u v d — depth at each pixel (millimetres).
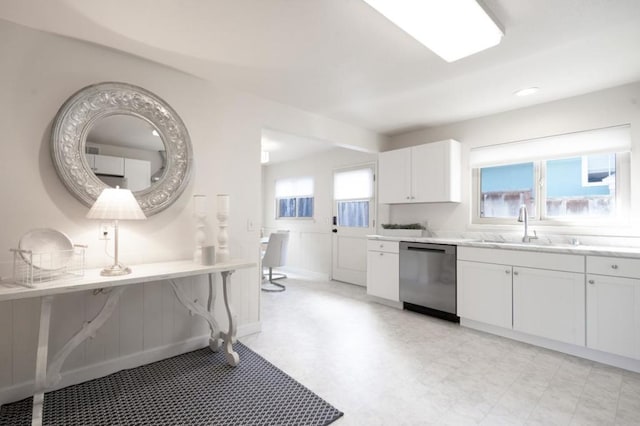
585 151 2812
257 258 2908
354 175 5020
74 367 1985
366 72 2445
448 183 3486
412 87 2723
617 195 2703
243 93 2828
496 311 2793
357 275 4922
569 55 2162
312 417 1658
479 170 3572
